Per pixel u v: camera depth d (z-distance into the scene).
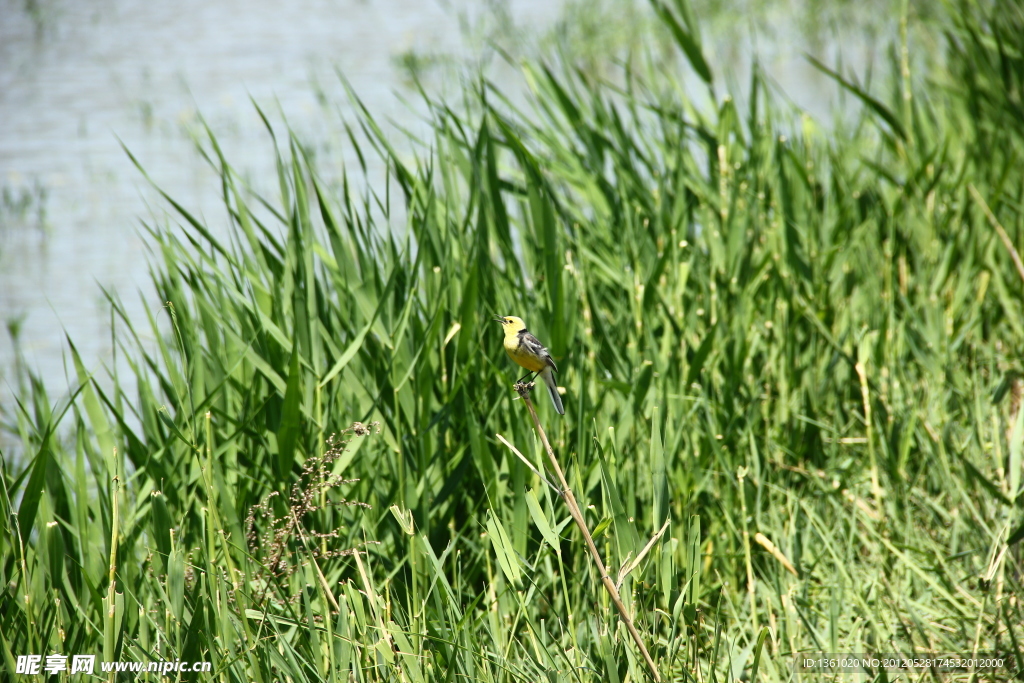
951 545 12.20
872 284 16.72
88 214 28.53
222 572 10.45
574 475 11.09
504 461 12.18
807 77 40.38
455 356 12.85
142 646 9.70
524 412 12.75
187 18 55.16
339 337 13.29
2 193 30.02
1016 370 15.41
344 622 9.55
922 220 18.08
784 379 14.85
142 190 30.22
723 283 15.94
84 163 32.53
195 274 14.22
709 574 12.73
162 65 44.88
